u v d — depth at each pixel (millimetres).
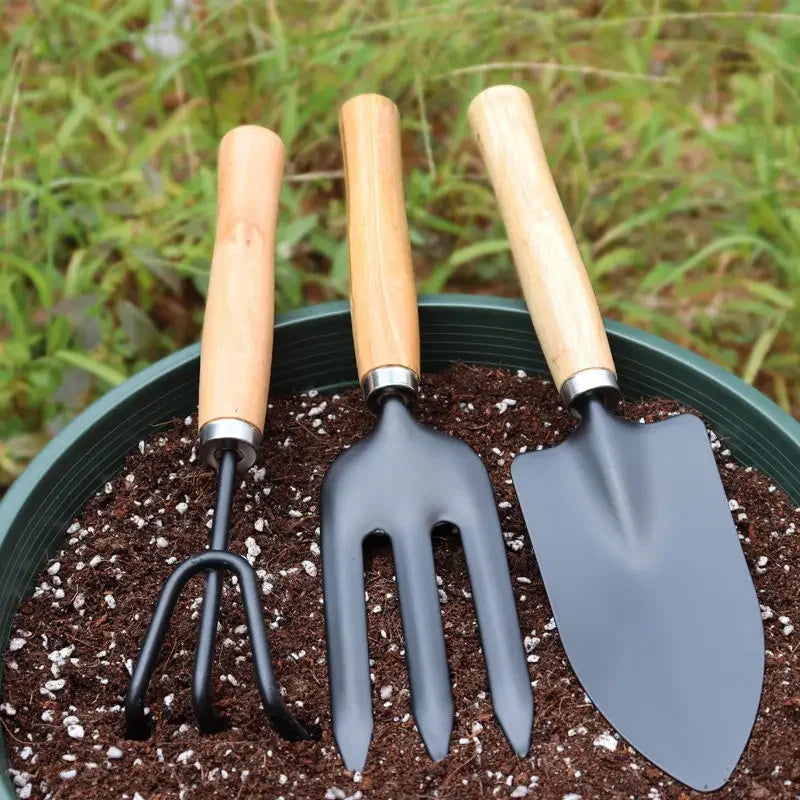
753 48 1002
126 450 654
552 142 993
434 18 890
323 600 592
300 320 672
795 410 938
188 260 870
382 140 695
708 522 605
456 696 568
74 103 906
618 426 632
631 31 1053
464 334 689
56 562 619
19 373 869
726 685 563
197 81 940
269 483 645
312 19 974
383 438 625
